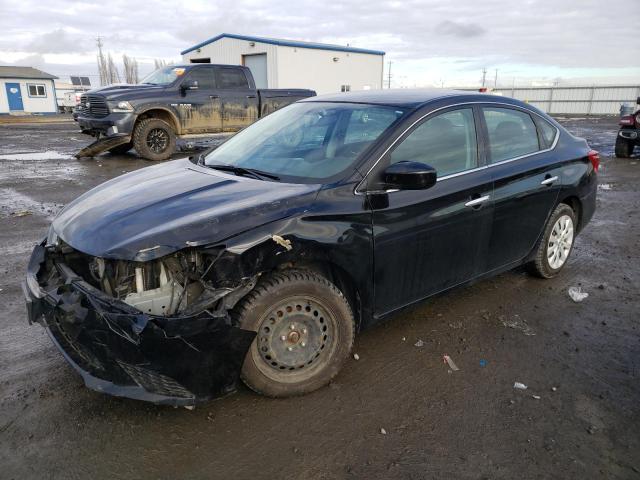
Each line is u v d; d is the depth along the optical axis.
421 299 3.44
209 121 12.84
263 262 2.58
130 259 2.40
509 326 3.80
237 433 2.60
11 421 2.65
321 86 28.77
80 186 9.07
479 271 3.81
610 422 2.73
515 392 2.99
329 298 2.86
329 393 2.95
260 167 3.41
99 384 2.53
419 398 2.92
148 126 11.88
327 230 2.79
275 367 2.82
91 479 2.29
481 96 3.91
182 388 2.47
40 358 3.27
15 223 6.55
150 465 2.38
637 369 3.25
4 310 3.96
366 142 3.19
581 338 3.64
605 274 4.90
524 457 2.47
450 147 3.51
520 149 4.09
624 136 13.24
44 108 48.62
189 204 2.78
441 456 2.46
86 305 2.42
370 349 3.45
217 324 2.43
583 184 4.63
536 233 4.29
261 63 27.59
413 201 3.17
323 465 2.40
